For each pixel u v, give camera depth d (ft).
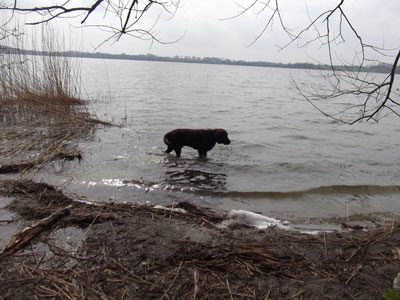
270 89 91.86
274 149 26.68
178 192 17.13
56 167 19.65
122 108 44.27
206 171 20.70
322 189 18.34
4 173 17.99
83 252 10.34
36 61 38.55
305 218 14.74
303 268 10.09
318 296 8.84
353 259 10.64
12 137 25.35
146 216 13.21
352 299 8.74
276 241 11.68
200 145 23.17
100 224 12.14
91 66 209.05
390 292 8.34
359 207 16.22
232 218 13.66
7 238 10.99
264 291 8.98
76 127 30.01
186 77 132.57
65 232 11.50
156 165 21.39
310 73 11.41
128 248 10.67
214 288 9.00
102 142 26.17
